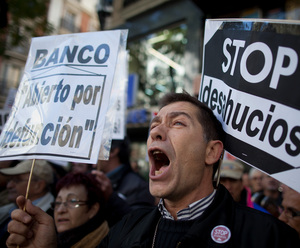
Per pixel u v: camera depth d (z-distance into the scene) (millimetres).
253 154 1132
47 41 1673
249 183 3605
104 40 1524
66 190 1772
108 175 2672
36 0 6105
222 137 1292
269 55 1133
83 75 1485
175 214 1172
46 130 1429
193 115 1219
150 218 1212
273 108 1096
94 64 1491
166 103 1378
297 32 1059
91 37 1561
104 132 1402
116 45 1490
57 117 1434
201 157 1161
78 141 1354
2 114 2539
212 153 1222
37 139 1428
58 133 1397
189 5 7270
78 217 1708
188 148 1139
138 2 8570
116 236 1291
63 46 1605
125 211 2051
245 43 1237
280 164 1037
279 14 5262
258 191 3014
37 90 1567
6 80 13570
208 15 6523
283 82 1076
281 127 1059
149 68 8812
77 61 1532
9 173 2072
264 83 1138
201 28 6836
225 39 1354
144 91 8883
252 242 953
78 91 1457
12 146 1488
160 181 1132
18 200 1271
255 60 1183
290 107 1043
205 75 1503
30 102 1561
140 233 1143
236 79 1259
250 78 1194
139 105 8773
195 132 1175
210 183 1211
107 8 9984
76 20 17266
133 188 2498
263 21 1178
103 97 1404
